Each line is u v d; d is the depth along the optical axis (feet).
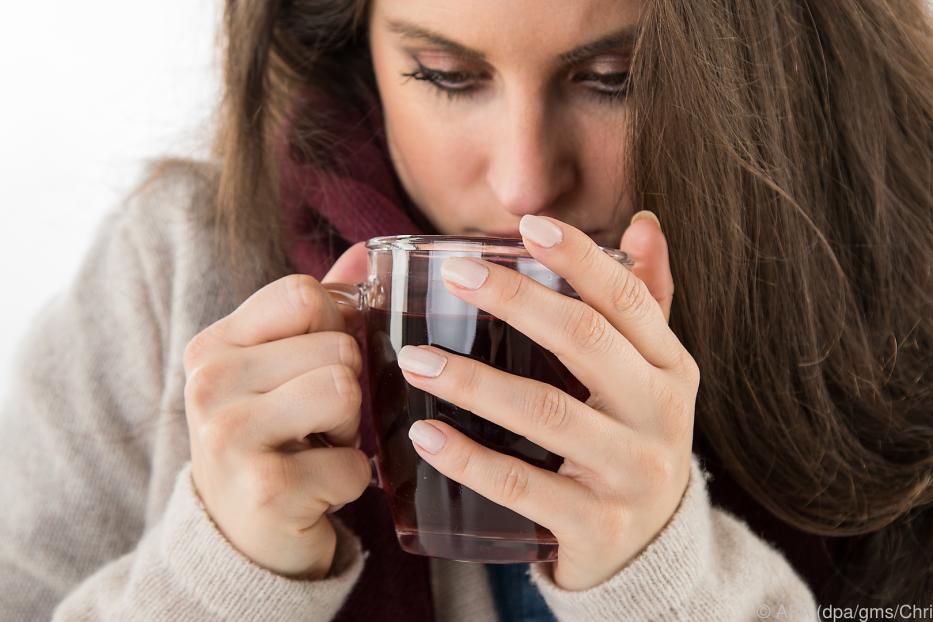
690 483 1.64
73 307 2.23
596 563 1.55
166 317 2.18
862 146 2.02
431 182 1.90
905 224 2.08
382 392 1.51
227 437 1.52
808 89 1.95
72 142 3.11
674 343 1.52
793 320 1.98
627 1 1.68
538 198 1.78
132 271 2.22
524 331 1.41
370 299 1.52
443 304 1.43
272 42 2.19
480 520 1.49
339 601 1.71
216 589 1.60
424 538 1.53
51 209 3.13
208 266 2.18
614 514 1.49
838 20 1.95
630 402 1.47
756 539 1.84
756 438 2.05
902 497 2.05
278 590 1.61
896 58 2.02
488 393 1.42
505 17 1.65
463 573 2.00
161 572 1.64
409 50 1.77
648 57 1.72
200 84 2.34
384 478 1.57
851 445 2.07
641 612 1.58
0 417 2.19
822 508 2.08
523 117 1.74
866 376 2.06
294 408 1.51
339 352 1.55
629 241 1.73
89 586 1.80
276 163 2.17
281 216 2.17
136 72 3.07
